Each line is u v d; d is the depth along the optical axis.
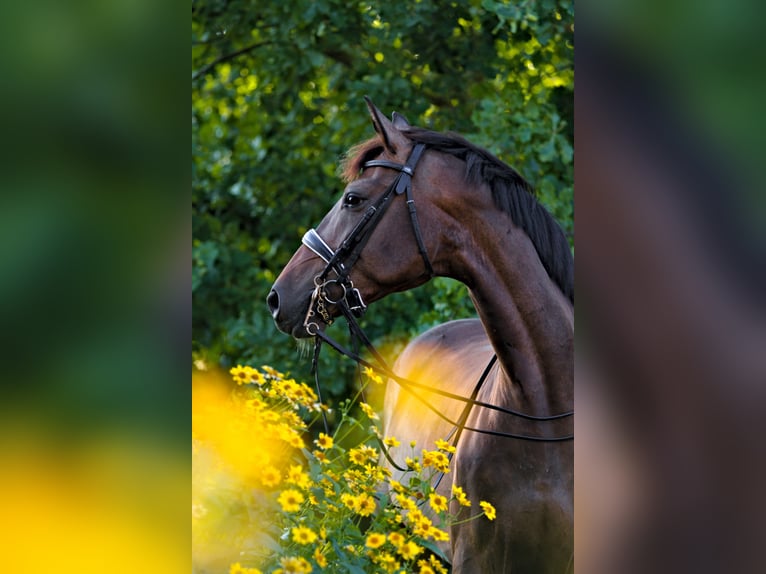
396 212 4.38
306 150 11.78
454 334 6.51
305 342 4.97
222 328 11.07
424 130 4.57
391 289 4.46
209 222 11.55
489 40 10.23
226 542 3.91
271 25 10.95
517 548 4.21
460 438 4.62
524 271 4.27
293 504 3.69
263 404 4.09
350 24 10.55
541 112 9.30
